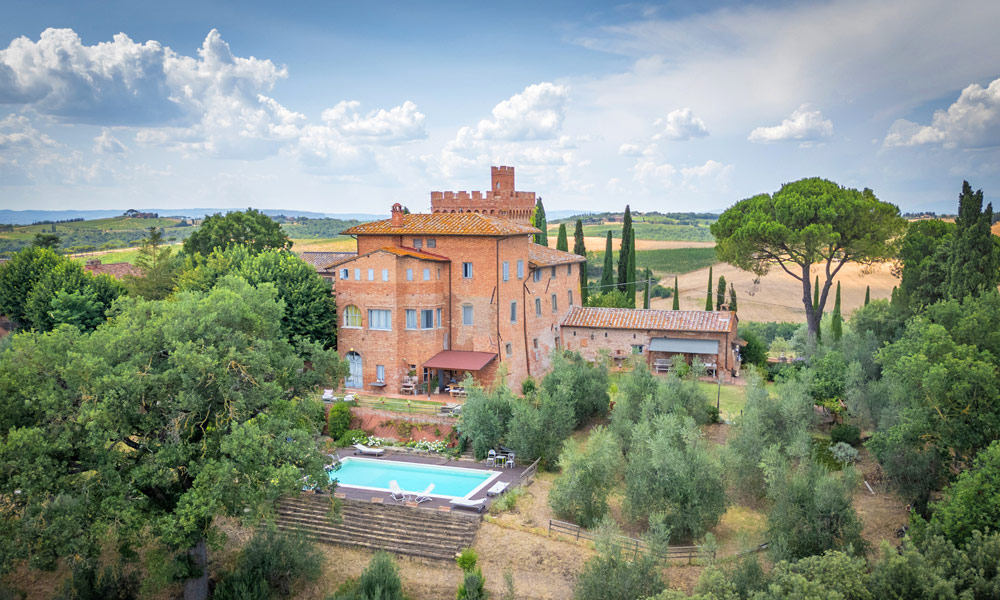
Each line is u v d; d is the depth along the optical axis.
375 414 53.12
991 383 38.12
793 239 71.94
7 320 82.38
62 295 67.94
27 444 31.16
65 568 40.06
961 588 27.94
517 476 45.81
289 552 36.59
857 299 125.56
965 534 32.34
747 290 140.75
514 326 61.31
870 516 40.56
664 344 65.19
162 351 37.16
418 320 57.75
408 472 47.16
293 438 38.03
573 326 70.25
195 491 32.84
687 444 41.72
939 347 40.69
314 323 58.91
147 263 80.19
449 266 59.72
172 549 36.03
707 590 29.00
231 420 36.03
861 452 48.66
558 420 48.06
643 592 31.72
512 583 34.88
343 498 42.66
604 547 33.56
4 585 38.28
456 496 42.75
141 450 35.25
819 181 76.88
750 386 50.75
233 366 36.50
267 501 34.97
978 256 58.09
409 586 36.00
